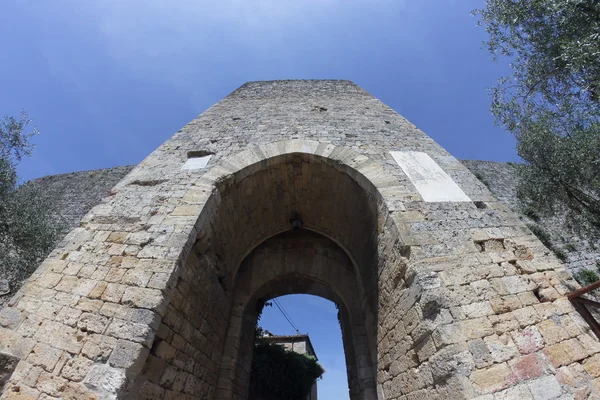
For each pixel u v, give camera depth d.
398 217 5.68
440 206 5.97
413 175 6.77
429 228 5.48
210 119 9.55
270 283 10.04
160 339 4.80
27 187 10.62
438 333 4.10
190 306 5.88
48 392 3.75
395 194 6.21
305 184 8.46
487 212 5.90
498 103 8.34
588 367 3.83
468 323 4.15
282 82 13.29
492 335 4.05
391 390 5.82
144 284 4.64
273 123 9.06
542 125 8.09
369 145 7.80
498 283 4.64
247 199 8.06
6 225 8.53
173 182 6.71
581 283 9.59
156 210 5.94
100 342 4.09
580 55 5.39
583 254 10.46
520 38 7.21
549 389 3.62
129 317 4.29
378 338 6.85
